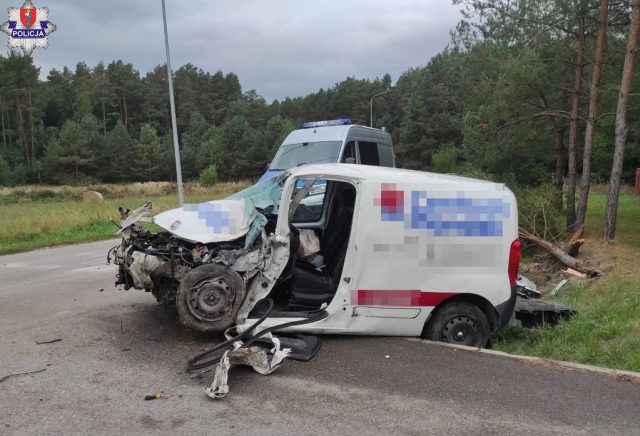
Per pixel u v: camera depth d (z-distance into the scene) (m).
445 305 5.31
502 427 3.66
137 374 4.46
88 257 12.40
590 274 8.63
